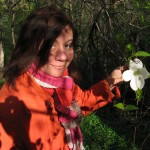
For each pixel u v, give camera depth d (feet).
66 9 21.89
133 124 20.53
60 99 6.22
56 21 5.90
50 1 21.72
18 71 5.97
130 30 15.92
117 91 6.82
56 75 6.05
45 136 5.96
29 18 6.03
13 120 5.82
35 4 21.49
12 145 5.87
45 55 5.92
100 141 18.88
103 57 21.17
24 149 5.97
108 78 6.69
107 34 18.76
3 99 5.89
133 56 4.97
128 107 4.87
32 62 5.96
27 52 5.97
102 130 19.93
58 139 6.18
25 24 6.02
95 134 19.49
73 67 7.54
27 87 5.93
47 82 6.06
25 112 5.82
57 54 5.96
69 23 6.04
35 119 5.86
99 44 21.15
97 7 20.99
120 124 20.86
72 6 22.43
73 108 6.46
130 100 19.22
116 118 21.98
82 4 21.63
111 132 19.70
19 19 23.07
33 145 5.89
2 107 5.84
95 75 21.70
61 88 6.23
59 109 6.20
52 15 5.93
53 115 6.10
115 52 17.78
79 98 6.98
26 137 5.88
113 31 18.40
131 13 16.98
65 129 6.31
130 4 18.17
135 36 15.37
